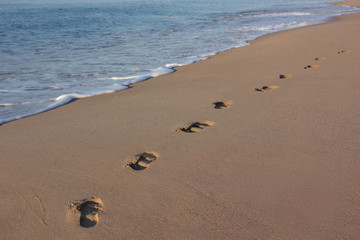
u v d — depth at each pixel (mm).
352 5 23984
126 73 5719
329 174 2018
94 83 5152
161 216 1794
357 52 5664
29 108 4059
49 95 4574
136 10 21062
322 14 16891
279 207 1770
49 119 3609
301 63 5332
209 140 2658
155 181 2127
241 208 1794
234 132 2770
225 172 2156
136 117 3379
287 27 11781
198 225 1703
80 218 1845
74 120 3473
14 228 1793
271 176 2061
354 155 2209
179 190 2010
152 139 2773
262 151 2385
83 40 9734
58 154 2625
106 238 1669
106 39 9820
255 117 3068
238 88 4180
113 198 1985
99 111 3734
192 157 2400
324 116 2916
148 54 7430
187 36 10102
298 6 23641
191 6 24109
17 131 3271
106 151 2611
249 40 9109
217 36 10008
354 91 3512
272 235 1586
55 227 1781
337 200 1777
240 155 2359
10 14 18953
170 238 1633
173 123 3113
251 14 17547
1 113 3889
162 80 5164
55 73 5812
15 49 8352
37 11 21344
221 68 5676
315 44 7148
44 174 2326
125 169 2312
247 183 2012
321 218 1659
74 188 2121
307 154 2279
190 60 6695
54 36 10648
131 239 1649
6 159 2600
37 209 1940
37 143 2887
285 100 3480
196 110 3443
